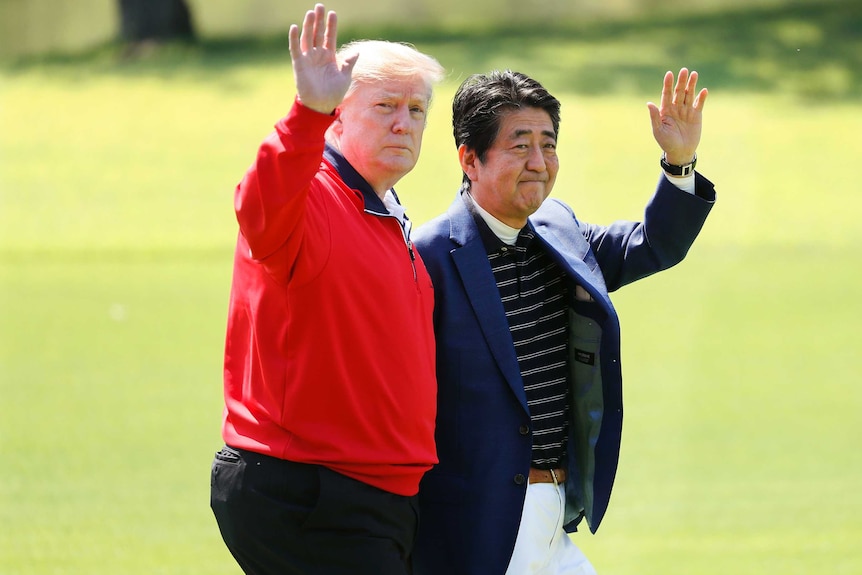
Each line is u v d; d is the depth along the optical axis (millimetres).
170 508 25016
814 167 77812
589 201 70438
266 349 11414
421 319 12188
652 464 28500
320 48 10656
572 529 14016
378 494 11602
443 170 74562
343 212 11625
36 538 22750
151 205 73000
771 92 93750
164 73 102438
